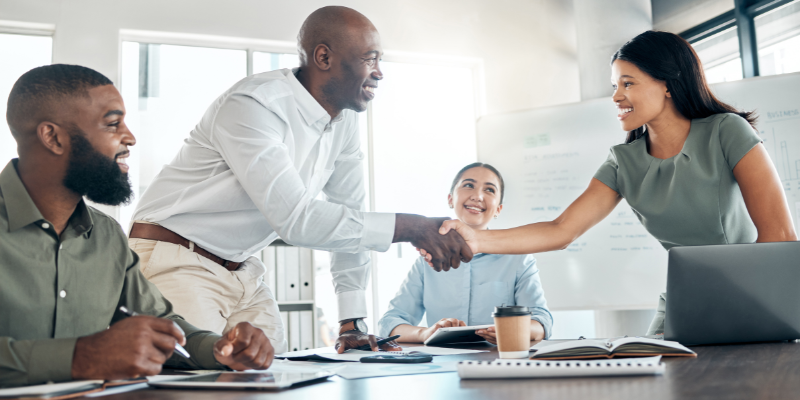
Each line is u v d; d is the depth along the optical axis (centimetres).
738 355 87
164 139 354
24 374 68
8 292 89
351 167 181
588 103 356
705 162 151
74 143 93
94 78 96
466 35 416
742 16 353
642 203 162
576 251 345
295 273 337
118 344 67
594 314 383
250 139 131
